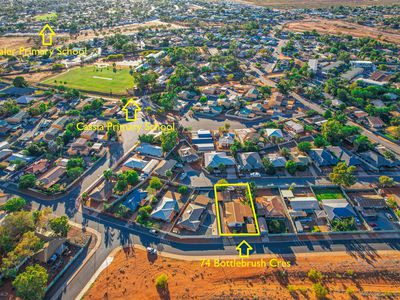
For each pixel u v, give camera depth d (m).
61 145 133.75
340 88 182.00
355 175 116.56
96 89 199.25
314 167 121.19
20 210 98.44
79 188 111.69
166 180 114.31
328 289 75.25
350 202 103.31
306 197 104.56
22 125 153.88
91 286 76.81
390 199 99.62
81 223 96.00
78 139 136.12
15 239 86.69
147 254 85.81
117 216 97.31
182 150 129.12
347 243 88.75
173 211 98.69
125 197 106.50
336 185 110.19
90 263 83.00
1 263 80.88
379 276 78.69
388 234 91.44
